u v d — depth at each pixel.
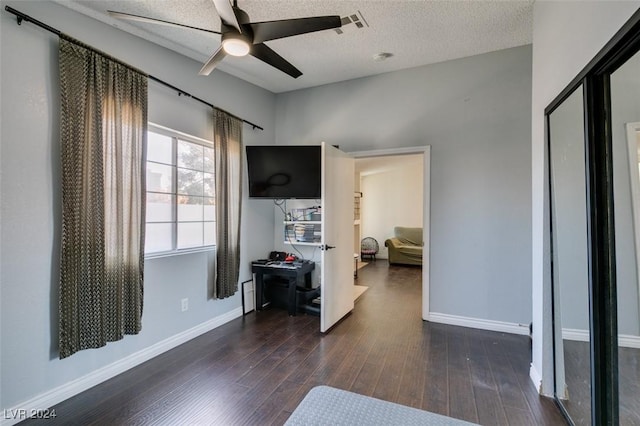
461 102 3.36
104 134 2.21
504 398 2.06
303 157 3.60
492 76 3.22
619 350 1.42
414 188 8.22
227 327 3.36
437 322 3.47
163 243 2.84
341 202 3.59
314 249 4.15
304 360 2.60
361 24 2.68
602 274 1.50
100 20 2.29
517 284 3.16
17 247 1.86
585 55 1.54
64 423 1.83
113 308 2.25
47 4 1.99
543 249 2.07
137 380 2.29
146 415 1.91
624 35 1.19
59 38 2.01
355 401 1.27
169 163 2.90
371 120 3.80
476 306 3.32
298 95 4.24
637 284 1.33
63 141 1.99
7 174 1.82
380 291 4.88
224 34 1.96
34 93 1.92
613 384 1.45
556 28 1.91
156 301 2.71
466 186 3.35
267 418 1.87
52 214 2.00
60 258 2.01
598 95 1.49
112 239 2.25
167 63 2.82
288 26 1.93
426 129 3.52
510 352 2.74
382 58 3.31
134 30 2.49
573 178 1.75
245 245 3.83
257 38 2.03
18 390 1.86
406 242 7.77
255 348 2.83
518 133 3.14
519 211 3.14
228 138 3.41
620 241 1.40
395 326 3.37
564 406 1.91
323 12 2.47
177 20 2.44
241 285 3.74
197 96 3.14
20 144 1.86
